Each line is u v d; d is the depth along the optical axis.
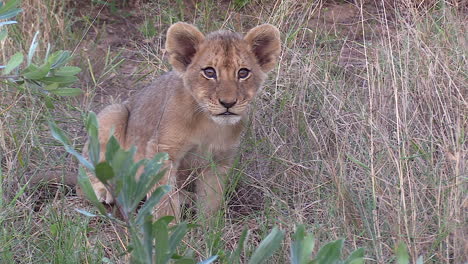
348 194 8.18
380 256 7.34
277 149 9.48
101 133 9.75
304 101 10.05
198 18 12.89
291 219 8.24
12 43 11.59
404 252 5.89
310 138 9.55
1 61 11.09
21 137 9.82
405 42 10.27
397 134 8.38
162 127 9.12
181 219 9.10
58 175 9.46
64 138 5.54
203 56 8.82
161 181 9.01
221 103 8.62
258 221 8.59
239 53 8.84
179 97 9.05
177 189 9.07
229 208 9.23
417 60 9.70
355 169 8.84
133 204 5.45
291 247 5.82
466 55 9.60
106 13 14.06
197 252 7.67
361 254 5.95
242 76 8.82
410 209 7.89
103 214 5.66
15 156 9.20
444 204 7.82
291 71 10.58
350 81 10.84
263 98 10.42
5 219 8.07
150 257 5.61
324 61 11.02
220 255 6.98
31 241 7.95
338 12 13.35
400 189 7.88
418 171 8.51
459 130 8.23
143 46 12.84
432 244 7.53
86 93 11.26
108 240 8.23
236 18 12.54
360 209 7.88
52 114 10.66
